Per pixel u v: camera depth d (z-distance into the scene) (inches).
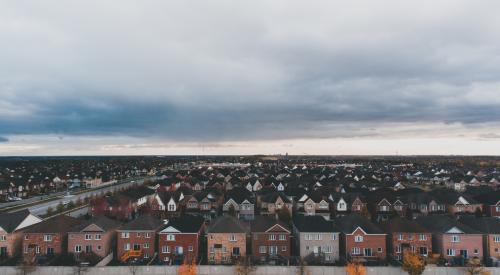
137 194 4995.1
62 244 2797.7
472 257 2701.8
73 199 5782.5
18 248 2827.3
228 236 2751.0
